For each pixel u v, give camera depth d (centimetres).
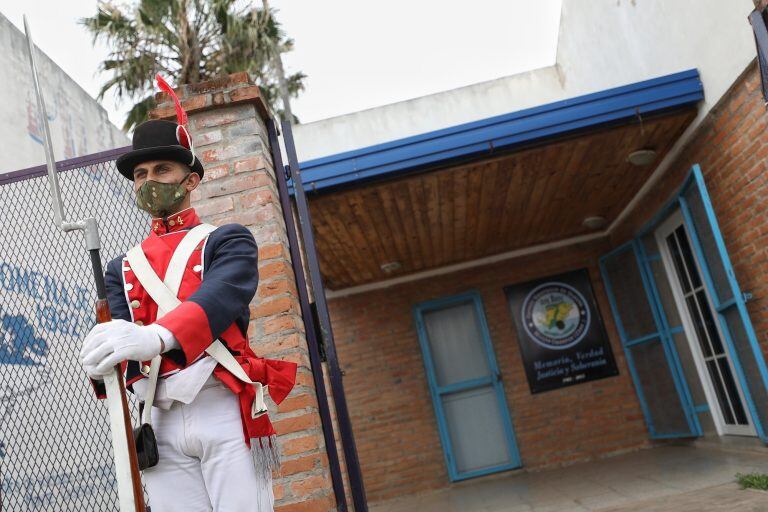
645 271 807
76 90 892
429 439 912
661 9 593
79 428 323
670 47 601
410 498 881
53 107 816
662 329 788
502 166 634
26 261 337
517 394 913
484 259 954
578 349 913
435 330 956
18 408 323
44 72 811
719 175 582
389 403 927
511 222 820
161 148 168
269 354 331
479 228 818
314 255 354
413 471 904
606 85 755
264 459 156
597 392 901
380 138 894
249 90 366
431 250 873
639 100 571
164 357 142
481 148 582
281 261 343
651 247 793
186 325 140
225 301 149
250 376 156
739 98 516
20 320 332
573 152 630
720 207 596
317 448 319
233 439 152
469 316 955
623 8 664
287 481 316
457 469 911
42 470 317
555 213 816
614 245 919
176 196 170
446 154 584
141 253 166
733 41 497
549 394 908
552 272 937
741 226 569
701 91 564
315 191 595
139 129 174
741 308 550
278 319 334
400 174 598
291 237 365
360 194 627
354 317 955
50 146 144
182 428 151
